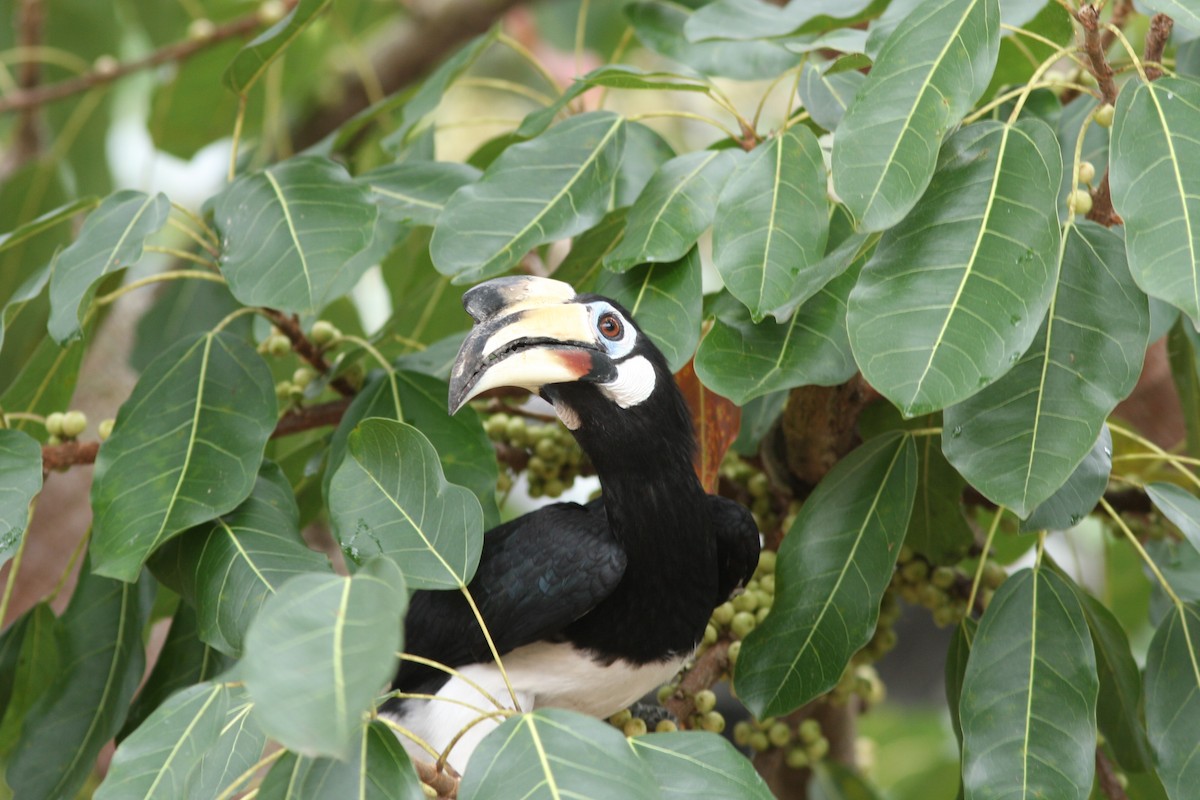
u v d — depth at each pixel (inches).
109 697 211.3
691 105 435.2
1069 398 176.7
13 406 237.5
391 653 126.6
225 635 185.0
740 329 194.7
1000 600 198.2
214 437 200.7
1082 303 182.2
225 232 205.0
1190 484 259.6
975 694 193.3
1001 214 176.2
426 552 172.7
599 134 213.8
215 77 339.0
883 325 171.6
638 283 204.4
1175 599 205.6
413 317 274.4
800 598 204.2
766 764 261.4
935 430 209.9
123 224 202.4
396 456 178.5
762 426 243.6
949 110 175.9
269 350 233.0
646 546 200.5
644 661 207.5
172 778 147.3
